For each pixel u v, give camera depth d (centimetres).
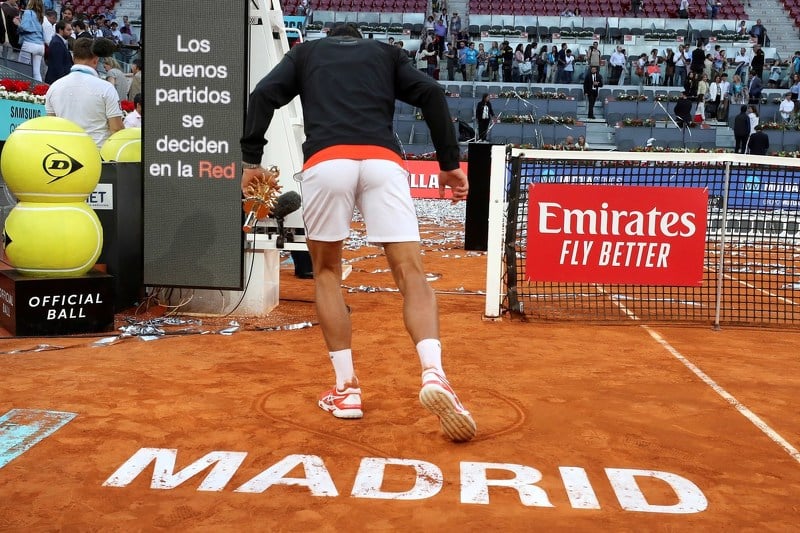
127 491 298
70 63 1319
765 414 421
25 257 558
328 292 394
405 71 380
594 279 678
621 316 720
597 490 311
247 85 600
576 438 373
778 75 2850
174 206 618
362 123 371
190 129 608
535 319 688
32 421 376
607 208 669
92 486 302
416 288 372
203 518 276
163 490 300
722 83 2581
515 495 303
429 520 278
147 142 612
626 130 2341
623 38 3100
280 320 646
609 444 365
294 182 709
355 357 526
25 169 543
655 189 665
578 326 662
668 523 281
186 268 622
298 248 653
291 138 707
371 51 382
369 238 377
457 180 381
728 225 1291
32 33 1473
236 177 609
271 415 395
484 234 979
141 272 642
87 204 620
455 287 877
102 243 603
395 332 609
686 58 2853
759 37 3120
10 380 446
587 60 2869
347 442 358
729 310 775
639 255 673
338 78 375
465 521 278
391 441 361
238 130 604
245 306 664
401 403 422
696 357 555
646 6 3506
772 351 583
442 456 343
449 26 3294
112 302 586
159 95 608
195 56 600
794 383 488
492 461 339
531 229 676
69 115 705
